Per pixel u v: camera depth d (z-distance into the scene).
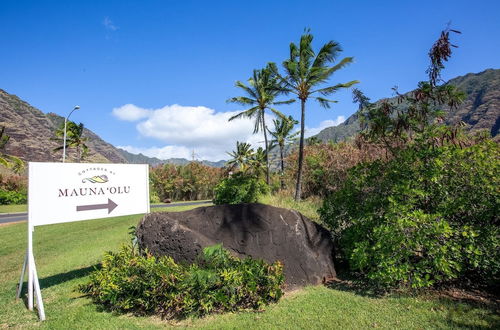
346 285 4.82
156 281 4.12
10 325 3.93
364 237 5.12
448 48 4.66
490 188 4.32
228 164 38.81
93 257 7.36
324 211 6.21
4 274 6.63
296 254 5.02
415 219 4.35
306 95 17.36
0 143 28.28
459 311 3.65
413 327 3.34
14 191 34.03
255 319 3.73
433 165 4.74
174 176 41.88
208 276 3.99
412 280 4.35
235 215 5.35
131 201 5.70
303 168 17.25
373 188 5.41
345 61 16.52
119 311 4.14
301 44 17.16
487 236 4.23
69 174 4.97
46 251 8.53
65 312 4.24
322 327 3.45
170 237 4.86
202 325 3.65
